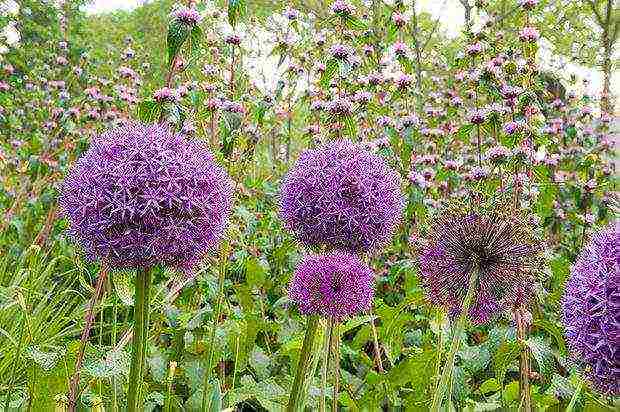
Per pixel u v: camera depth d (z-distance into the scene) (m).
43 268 5.61
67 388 2.59
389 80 6.07
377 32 6.75
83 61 9.15
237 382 3.92
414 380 3.55
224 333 3.61
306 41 6.89
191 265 2.29
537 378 3.70
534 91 5.62
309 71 6.76
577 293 2.32
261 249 5.77
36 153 7.25
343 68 4.75
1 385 3.46
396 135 5.46
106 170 2.14
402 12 6.29
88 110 7.19
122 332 4.47
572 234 6.70
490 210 2.51
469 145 7.14
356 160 2.72
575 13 10.41
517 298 2.57
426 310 4.29
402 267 4.57
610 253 2.27
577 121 7.91
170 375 3.07
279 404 3.32
